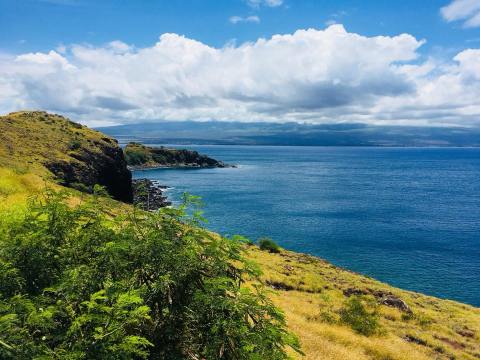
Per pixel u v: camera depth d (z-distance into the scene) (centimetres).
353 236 9031
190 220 840
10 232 770
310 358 1698
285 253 5572
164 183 17738
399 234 9325
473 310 4188
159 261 722
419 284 6231
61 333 598
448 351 2547
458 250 8075
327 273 4641
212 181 19025
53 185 3002
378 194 15788
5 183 3244
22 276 696
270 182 19138
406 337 2747
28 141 9750
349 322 2638
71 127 13375
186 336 696
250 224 9906
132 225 809
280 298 2994
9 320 510
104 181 11262
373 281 4794
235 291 706
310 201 13650
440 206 13300
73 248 771
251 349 611
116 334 580
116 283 680
